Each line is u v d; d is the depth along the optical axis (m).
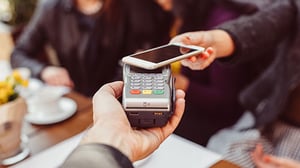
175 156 0.74
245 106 1.22
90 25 1.42
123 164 0.36
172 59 0.50
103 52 1.44
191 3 1.27
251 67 1.24
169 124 0.48
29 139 0.85
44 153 0.79
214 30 0.75
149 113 0.45
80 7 1.43
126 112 0.45
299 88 1.04
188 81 1.27
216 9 1.25
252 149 1.10
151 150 0.46
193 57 0.54
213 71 1.25
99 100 0.47
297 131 1.07
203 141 1.24
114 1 1.39
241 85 1.25
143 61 0.48
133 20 1.41
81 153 0.36
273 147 1.09
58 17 1.45
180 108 0.48
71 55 1.47
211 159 0.73
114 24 1.41
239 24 0.80
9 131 0.75
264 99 1.17
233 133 1.21
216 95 1.25
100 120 0.43
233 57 0.76
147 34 1.41
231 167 0.70
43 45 1.53
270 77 1.14
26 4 2.08
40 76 1.33
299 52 1.02
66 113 0.94
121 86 0.50
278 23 0.92
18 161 0.77
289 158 1.04
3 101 0.77
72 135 0.86
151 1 1.39
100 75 1.47
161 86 0.46
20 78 0.84
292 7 1.01
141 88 0.46
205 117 1.28
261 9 1.03
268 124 1.11
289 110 1.08
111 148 0.37
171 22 1.36
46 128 0.89
